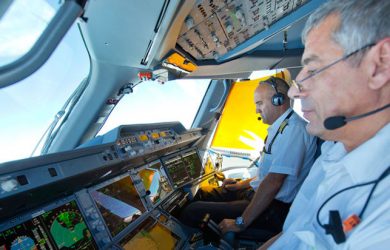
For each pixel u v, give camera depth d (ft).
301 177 5.86
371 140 1.99
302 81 2.16
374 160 1.94
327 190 2.36
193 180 9.34
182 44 6.80
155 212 6.86
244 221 5.76
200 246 6.34
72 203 4.87
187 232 7.15
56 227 4.37
